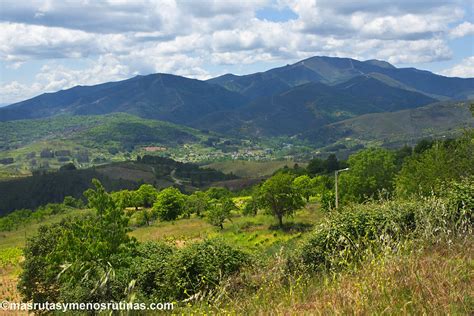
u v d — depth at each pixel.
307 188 66.75
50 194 124.38
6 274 36.41
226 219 54.47
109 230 13.38
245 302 7.54
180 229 52.66
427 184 24.64
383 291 5.95
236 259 11.91
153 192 89.69
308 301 6.87
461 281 6.39
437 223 9.27
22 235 67.81
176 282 11.69
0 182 129.12
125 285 11.75
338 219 11.95
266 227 46.47
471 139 25.52
